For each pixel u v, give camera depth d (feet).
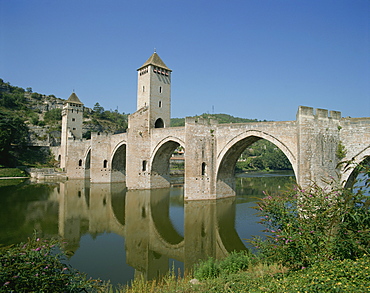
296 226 44.52
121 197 158.81
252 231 92.99
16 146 343.67
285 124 118.52
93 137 229.04
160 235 92.02
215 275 51.90
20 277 31.35
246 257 57.41
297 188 51.60
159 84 196.75
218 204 136.26
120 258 72.54
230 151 146.00
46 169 301.02
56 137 409.69
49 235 88.28
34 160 345.31
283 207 48.06
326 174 105.19
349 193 41.78
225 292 40.09
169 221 107.55
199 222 104.99
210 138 147.02
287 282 36.09
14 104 541.34
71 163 269.03
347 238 39.63
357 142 106.01
